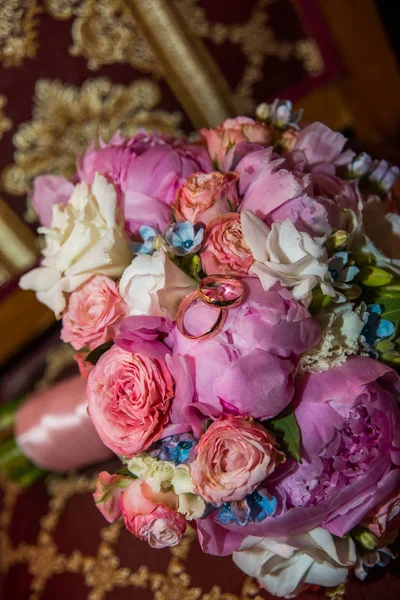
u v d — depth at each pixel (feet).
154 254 1.21
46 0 1.96
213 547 1.26
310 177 1.29
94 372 1.23
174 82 2.23
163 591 1.69
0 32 1.94
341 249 1.25
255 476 1.14
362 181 1.48
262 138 1.40
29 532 2.06
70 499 2.05
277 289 1.17
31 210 2.19
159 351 1.20
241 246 1.20
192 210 1.25
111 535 1.88
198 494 1.19
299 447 1.18
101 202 1.29
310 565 1.29
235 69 2.29
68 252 1.31
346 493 1.21
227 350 1.17
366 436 1.22
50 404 1.93
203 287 1.20
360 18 2.25
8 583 2.02
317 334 1.19
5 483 2.26
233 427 1.15
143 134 1.43
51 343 2.39
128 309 1.28
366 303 1.30
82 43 2.04
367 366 1.21
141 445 1.19
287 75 2.36
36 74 2.01
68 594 1.86
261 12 2.27
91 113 2.13
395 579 1.42
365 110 2.43
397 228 1.36
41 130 2.08
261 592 1.54
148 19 2.13
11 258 2.25
